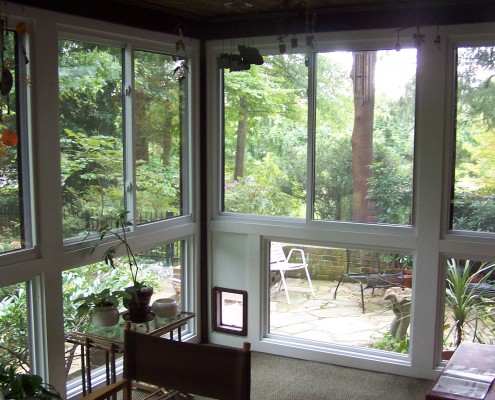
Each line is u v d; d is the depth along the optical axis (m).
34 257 3.01
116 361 3.72
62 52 3.13
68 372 3.37
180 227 4.07
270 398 3.54
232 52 4.07
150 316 3.42
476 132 3.56
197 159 4.18
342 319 4.05
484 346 2.79
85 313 3.19
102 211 3.46
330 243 3.98
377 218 3.86
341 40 3.77
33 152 2.95
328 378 3.81
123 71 3.55
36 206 2.99
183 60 3.77
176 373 2.34
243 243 4.22
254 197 4.21
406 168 3.75
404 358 3.89
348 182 3.91
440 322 3.76
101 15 3.29
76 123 3.24
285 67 3.98
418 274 3.73
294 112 3.99
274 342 4.20
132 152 3.60
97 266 3.48
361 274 3.96
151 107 3.77
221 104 4.22
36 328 3.11
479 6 3.41
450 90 3.56
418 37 3.45
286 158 4.06
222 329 4.34
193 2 3.49
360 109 3.82
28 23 2.88
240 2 3.46
